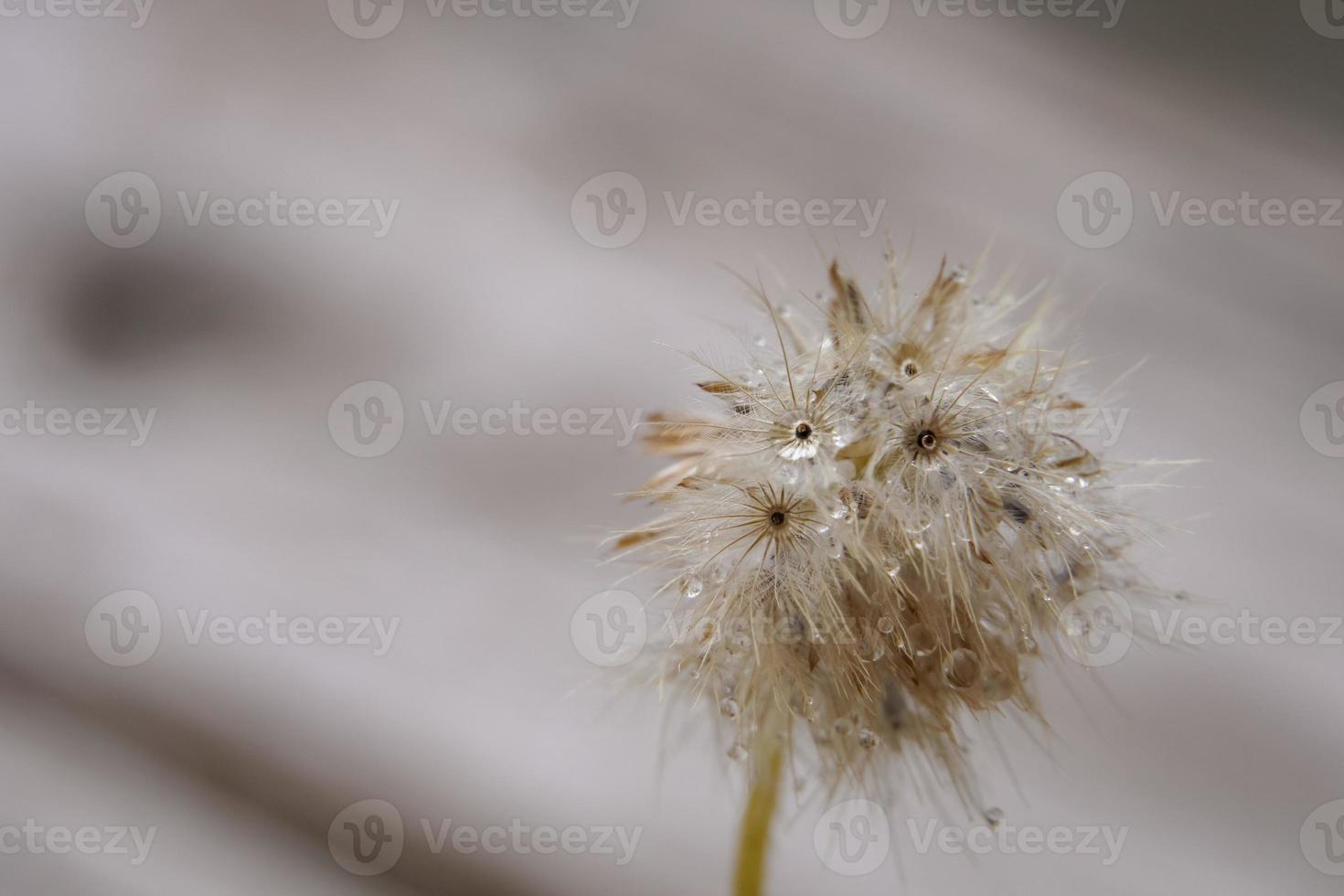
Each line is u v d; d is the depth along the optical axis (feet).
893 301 0.44
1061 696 0.50
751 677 0.43
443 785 0.50
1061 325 0.44
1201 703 0.50
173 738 0.50
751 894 0.44
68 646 0.50
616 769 0.50
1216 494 0.53
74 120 0.61
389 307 0.58
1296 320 0.57
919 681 0.43
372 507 0.54
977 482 0.43
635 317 0.58
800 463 0.43
